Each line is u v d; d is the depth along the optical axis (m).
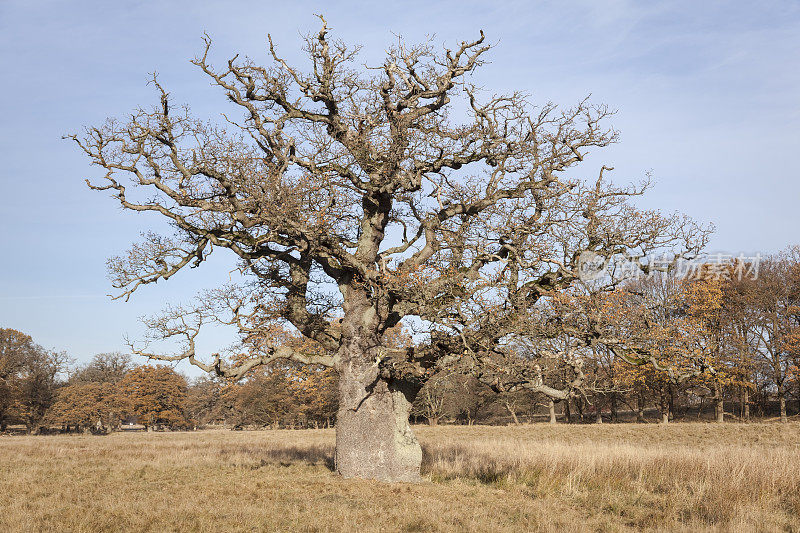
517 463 20.47
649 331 18.56
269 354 19.55
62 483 17.25
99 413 93.38
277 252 19.97
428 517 12.23
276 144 19.41
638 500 14.84
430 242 18.69
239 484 17.25
